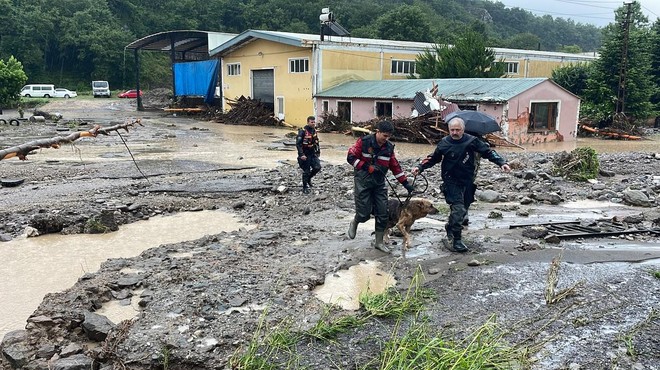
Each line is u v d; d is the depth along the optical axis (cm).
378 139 663
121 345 434
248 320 477
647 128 3384
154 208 970
